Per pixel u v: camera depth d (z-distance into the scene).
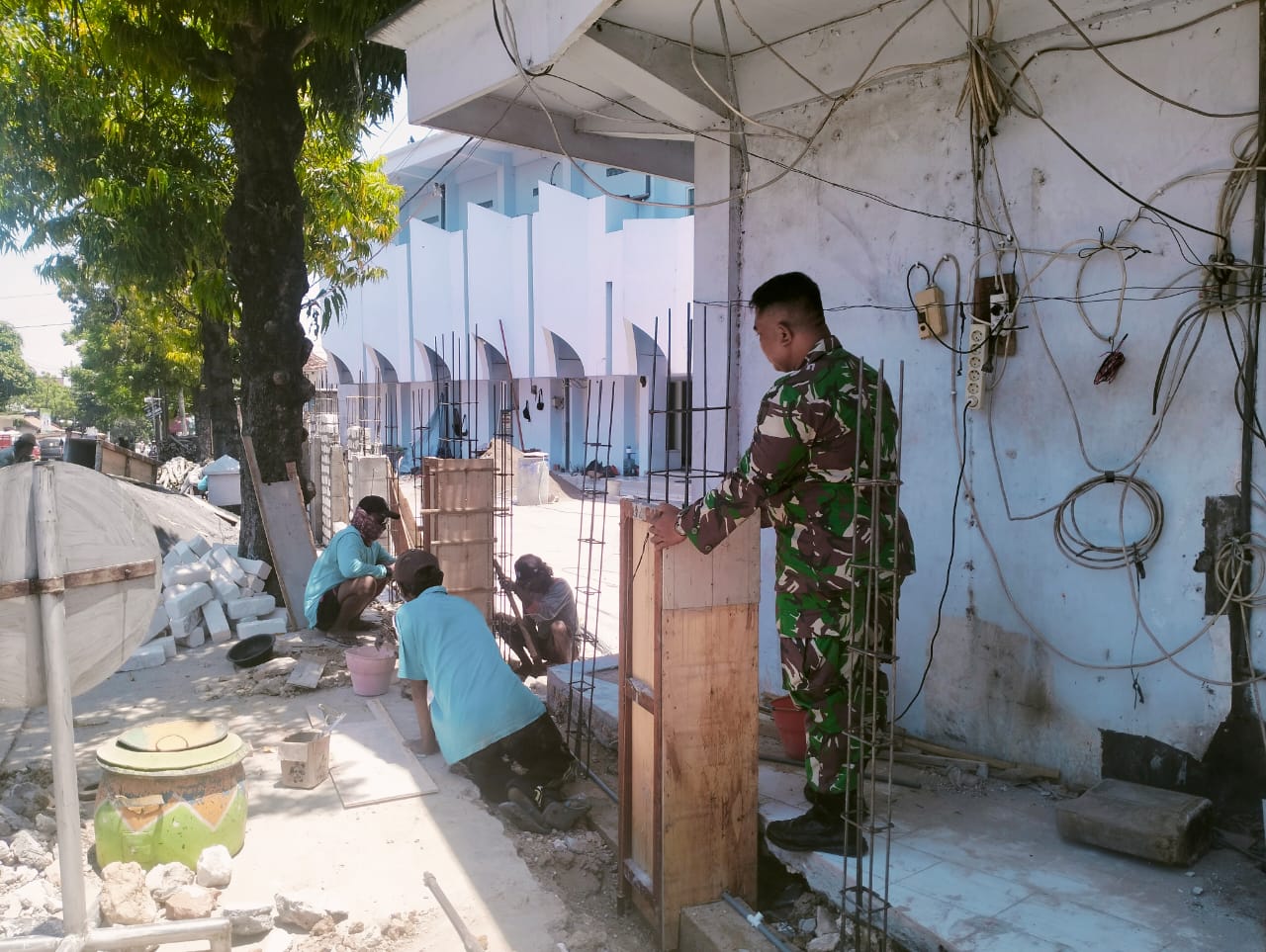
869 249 4.81
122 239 11.99
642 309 20.92
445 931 3.47
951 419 4.45
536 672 6.86
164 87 10.47
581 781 4.91
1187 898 3.06
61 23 11.24
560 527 15.80
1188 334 3.62
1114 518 3.86
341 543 7.53
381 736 5.39
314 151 12.99
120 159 11.95
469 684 4.63
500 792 4.60
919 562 4.60
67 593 3.17
